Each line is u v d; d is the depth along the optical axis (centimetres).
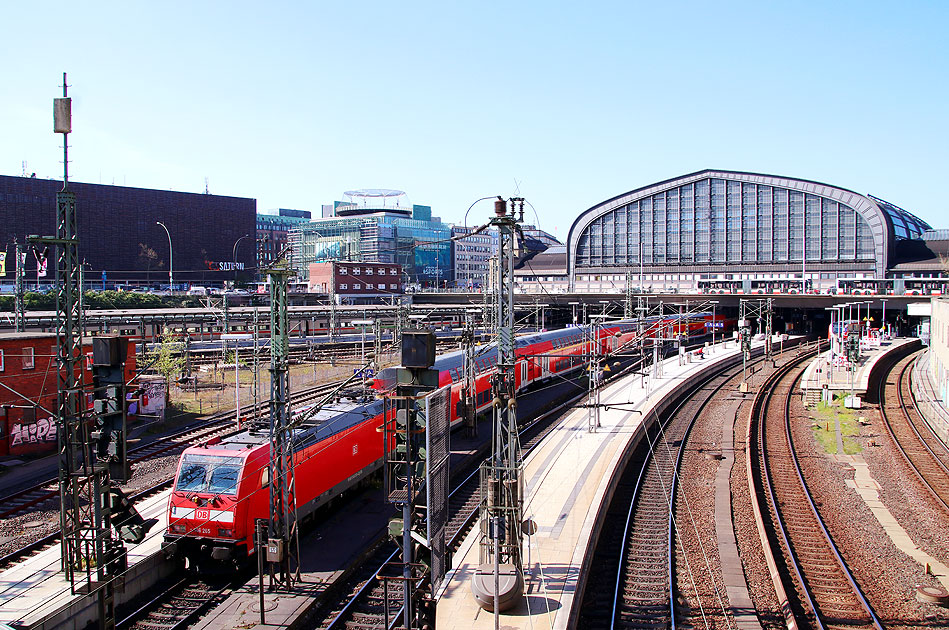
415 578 1775
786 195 10875
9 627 1714
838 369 7119
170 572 2250
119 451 1850
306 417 2530
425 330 1753
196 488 2200
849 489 3148
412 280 16375
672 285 11562
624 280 11912
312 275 12294
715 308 11012
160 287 13700
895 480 3275
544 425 4466
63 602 1878
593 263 12281
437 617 1880
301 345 7812
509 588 1902
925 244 10831
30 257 11781
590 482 3003
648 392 5616
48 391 3803
